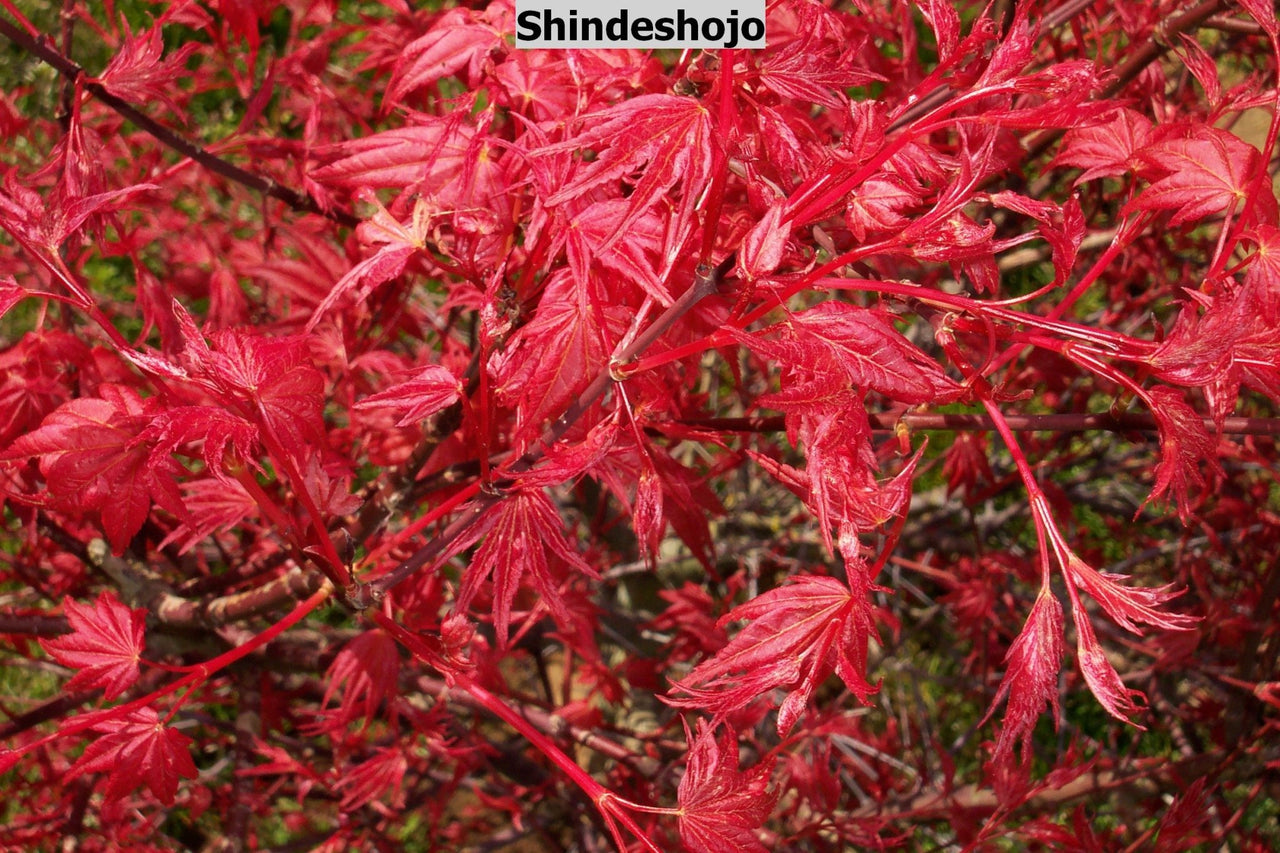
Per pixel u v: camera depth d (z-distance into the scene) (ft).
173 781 2.17
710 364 4.49
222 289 3.05
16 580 4.00
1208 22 2.65
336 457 2.45
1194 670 4.28
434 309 4.44
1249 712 3.22
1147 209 2.12
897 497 1.97
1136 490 5.70
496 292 2.12
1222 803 3.75
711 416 2.62
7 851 3.80
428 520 2.21
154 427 2.07
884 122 1.97
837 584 1.99
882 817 3.28
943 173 2.15
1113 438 4.88
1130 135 2.24
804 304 3.29
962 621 4.09
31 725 3.00
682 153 1.96
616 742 3.77
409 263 2.64
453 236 2.41
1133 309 4.16
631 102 1.97
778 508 5.56
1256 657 3.15
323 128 3.47
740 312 2.00
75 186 2.40
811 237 2.29
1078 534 4.66
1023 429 2.24
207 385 2.10
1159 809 3.67
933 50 3.95
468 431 2.52
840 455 1.94
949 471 3.72
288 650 3.24
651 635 4.62
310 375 2.13
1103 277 4.20
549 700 4.31
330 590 2.21
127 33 2.48
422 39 2.40
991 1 2.03
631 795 3.63
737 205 2.26
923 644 6.34
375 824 4.00
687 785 2.04
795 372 1.96
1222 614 3.61
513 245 2.26
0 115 3.31
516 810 3.73
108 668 2.19
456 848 4.67
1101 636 4.80
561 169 2.10
